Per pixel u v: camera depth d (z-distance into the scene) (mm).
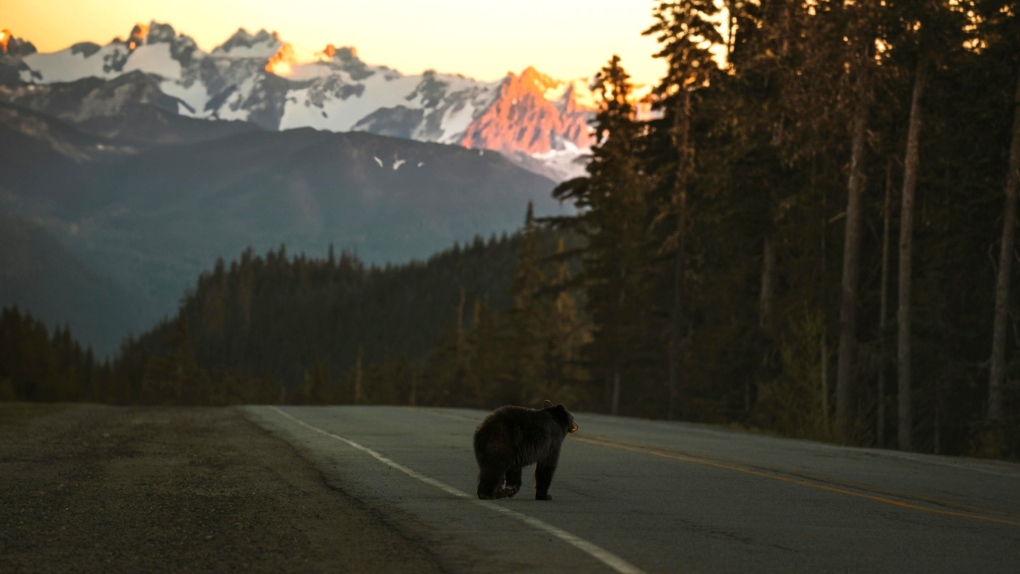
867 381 92375
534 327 198125
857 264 79812
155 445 38906
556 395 184625
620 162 125875
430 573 15289
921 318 91125
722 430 60625
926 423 95375
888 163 89688
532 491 25875
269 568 15648
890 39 76688
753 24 98875
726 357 103812
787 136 87812
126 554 16688
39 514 20859
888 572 16062
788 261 99312
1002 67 79438
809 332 65812
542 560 16281
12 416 56562
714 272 110000
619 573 15305
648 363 123688
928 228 90312
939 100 82875
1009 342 90188
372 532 18953
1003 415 76438
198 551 17000
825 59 77688
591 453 38094
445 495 24562
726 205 100938
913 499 26594
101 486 25828
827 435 58719
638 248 119812
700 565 16141
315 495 24391
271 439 42594
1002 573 16328
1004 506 26438
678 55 102375
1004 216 78812
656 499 24734
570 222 132125
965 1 75688
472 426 52281
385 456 35031
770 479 30094
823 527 20797
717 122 96312
